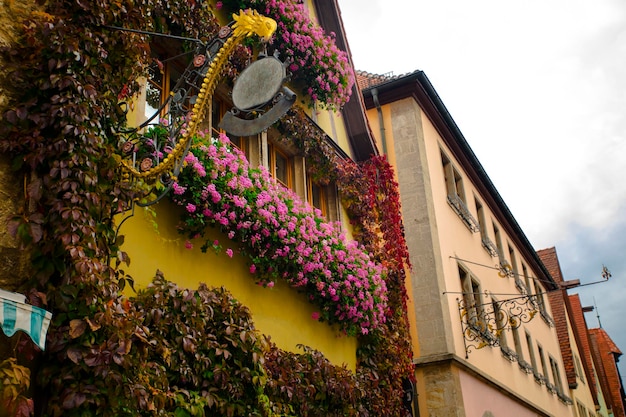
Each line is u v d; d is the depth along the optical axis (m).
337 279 8.37
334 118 11.06
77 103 4.74
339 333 8.81
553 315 28.67
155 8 6.43
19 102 4.68
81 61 4.92
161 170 5.20
